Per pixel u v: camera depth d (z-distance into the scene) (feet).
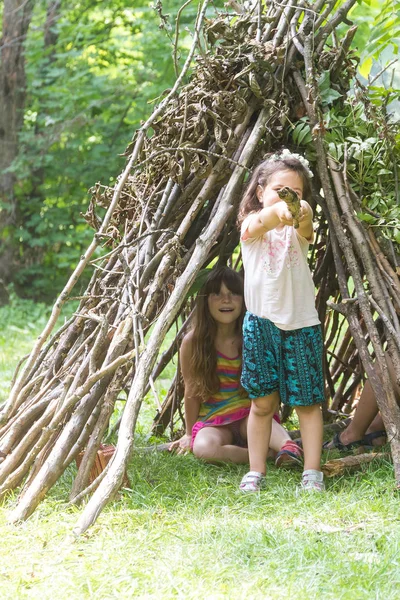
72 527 10.93
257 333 13.08
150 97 48.60
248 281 13.14
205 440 14.48
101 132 50.83
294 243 12.89
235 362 15.01
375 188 14.24
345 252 13.75
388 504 11.51
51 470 11.80
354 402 18.76
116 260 14.69
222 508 11.65
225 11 16.48
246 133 14.90
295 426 17.61
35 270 49.73
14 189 50.14
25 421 12.96
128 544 10.30
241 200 14.10
